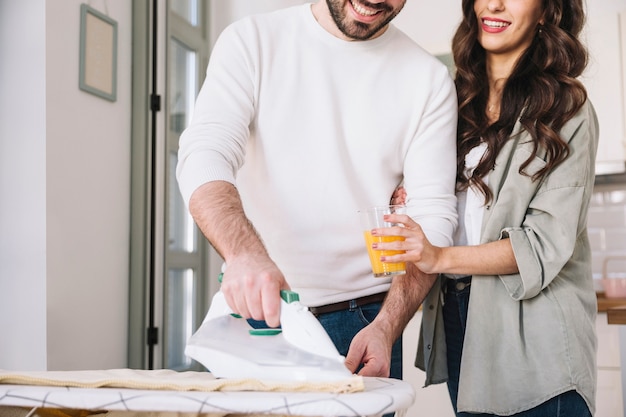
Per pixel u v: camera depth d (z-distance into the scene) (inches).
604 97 130.6
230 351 36.0
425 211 58.5
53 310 102.0
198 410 29.3
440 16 149.3
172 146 133.7
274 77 56.5
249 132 57.7
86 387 32.2
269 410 29.0
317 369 33.1
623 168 129.3
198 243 139.6
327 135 56.7
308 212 56.3
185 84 139.1
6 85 103.1
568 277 58.7
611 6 140.3
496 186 59.9
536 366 56.2
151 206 124.6
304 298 57.1
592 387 56.7
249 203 57.9
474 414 60.1
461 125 66.6
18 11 102.8
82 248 109.3
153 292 123.9
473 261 55.9
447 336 64.0
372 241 53.1
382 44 58.9
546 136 57.1
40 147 101.3
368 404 29.1
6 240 102.7
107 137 116.4
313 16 58.2
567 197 56.7
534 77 60.8
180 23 134.2
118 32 120.3
